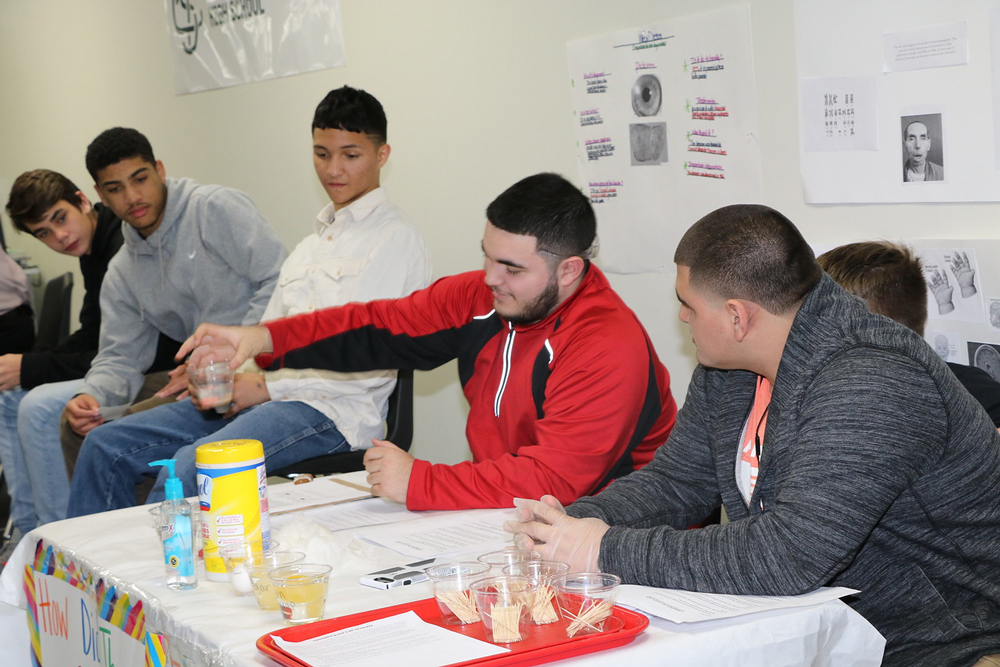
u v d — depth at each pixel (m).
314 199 3.99
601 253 2.85
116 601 1.30
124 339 3.30
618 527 1.28
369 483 1.69
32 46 5.78
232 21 4.21
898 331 1.24
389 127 3.54
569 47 2.83
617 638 1.00
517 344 1.91
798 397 1.25
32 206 3.53
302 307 2.81
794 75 2.26
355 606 1.16
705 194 2.52
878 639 1.13
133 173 3.07
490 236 1.78
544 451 1.67
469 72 3.18
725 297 1.29
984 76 1.91
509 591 1.04
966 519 1.25
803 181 2.27
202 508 1.29
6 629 1.61
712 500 1.55
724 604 1.12
